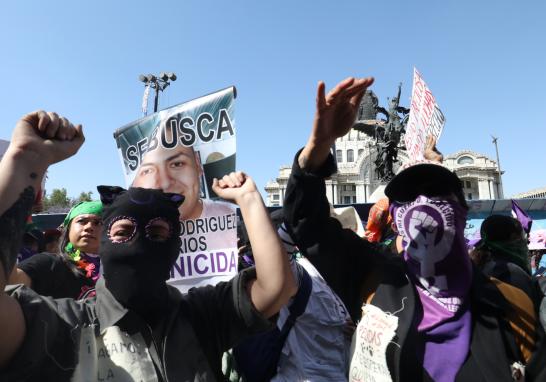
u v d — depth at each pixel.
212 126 3.03
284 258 1.54
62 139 1.28
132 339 1.36
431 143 2.36
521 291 1.72
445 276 1.69
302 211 1.78
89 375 1.27
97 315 1.39
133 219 1.43
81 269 2.89
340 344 2.50
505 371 1.49
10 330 1.16
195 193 2.97
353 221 3.60
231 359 2.42
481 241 3.16
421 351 1.59
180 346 1.39
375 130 23.02
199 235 2.93
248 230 1.60
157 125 3.10
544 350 1.55
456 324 1.60
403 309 1.67
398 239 2.86
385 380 1.59
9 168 1.17
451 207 1.75
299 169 1.74
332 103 1.58
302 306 2.33
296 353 2.33
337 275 1.85
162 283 1.45
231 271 2.86
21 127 1.24
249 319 1.49
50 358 1.24
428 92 2.47
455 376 1.52
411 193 1.88
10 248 1.11
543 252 5.85
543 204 13.52
